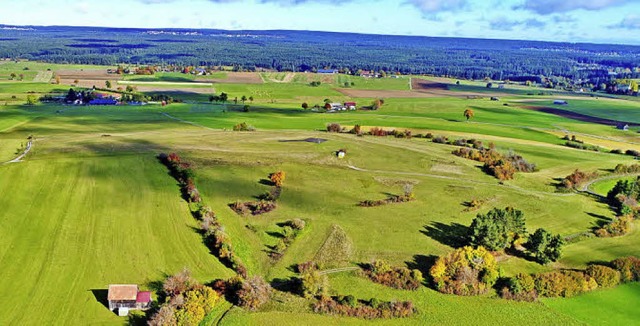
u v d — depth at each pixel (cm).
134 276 7000
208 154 12312
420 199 10281
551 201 10606
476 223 8281
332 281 7231
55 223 8288
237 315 6394
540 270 7812
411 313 6575
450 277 7244
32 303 6278
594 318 6681
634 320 6681
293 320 6369
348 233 8644
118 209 8931
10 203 8850
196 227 8475
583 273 7500
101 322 6059
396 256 7981
